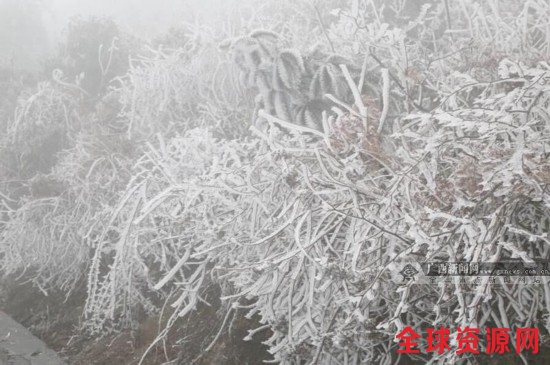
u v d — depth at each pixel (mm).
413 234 2273
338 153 3061
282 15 6234
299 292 3162
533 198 2273
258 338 3814
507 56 3314
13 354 4922
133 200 4512
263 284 3148
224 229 3564
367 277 2670
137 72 6418
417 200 2635
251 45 4031
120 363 4555
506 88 3250
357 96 3066
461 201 2305
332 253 3078
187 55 6457
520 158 2129
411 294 2789
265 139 3250
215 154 3926
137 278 4941
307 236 2854
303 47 5301
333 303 2979
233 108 5320
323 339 2840
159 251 4836
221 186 3371
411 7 5605
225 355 3898
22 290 6680
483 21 3785
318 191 2756
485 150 2365
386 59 4012
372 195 2736
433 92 3932
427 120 2422
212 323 4254
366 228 2717
